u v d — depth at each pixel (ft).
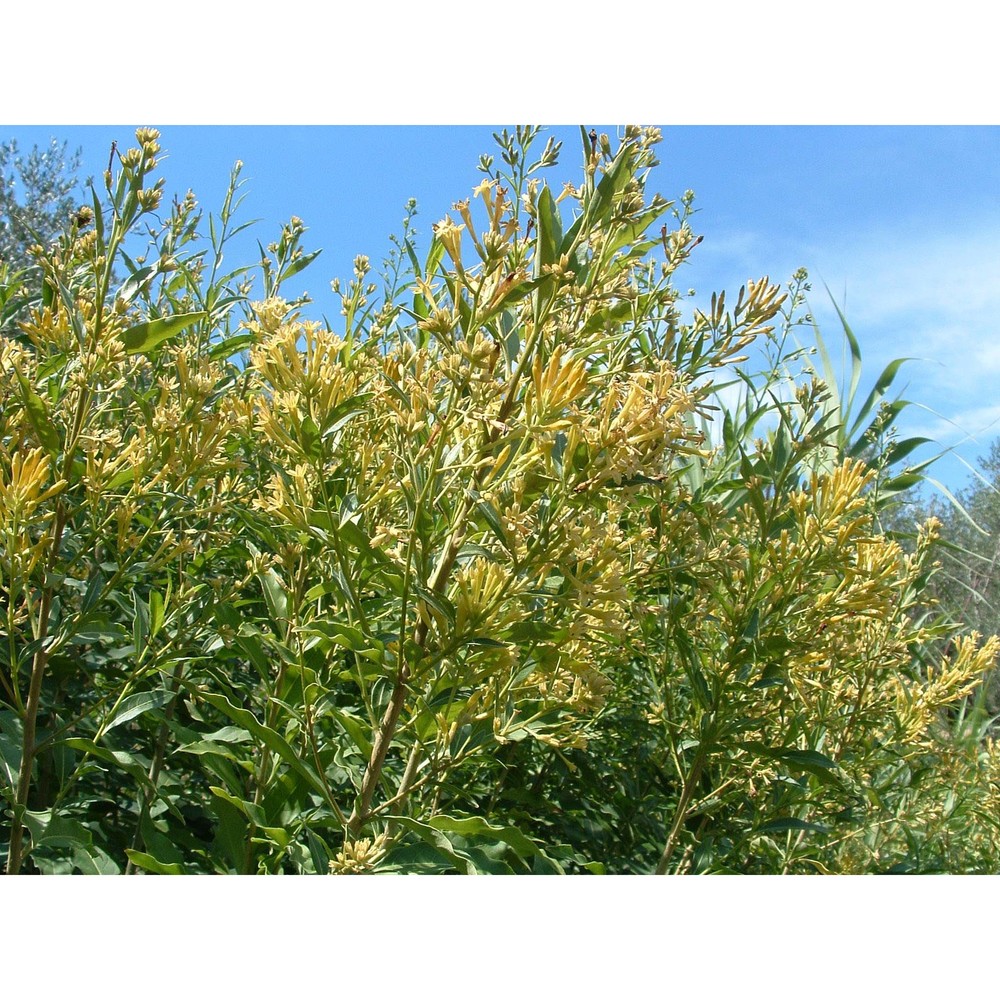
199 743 6.54
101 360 6.23
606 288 6.24
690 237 7.69
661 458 5.63
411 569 5.97
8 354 6.29
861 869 10.01
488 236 5.68
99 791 8.83
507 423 5.98
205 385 6.81
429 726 5.99
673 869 9.33
